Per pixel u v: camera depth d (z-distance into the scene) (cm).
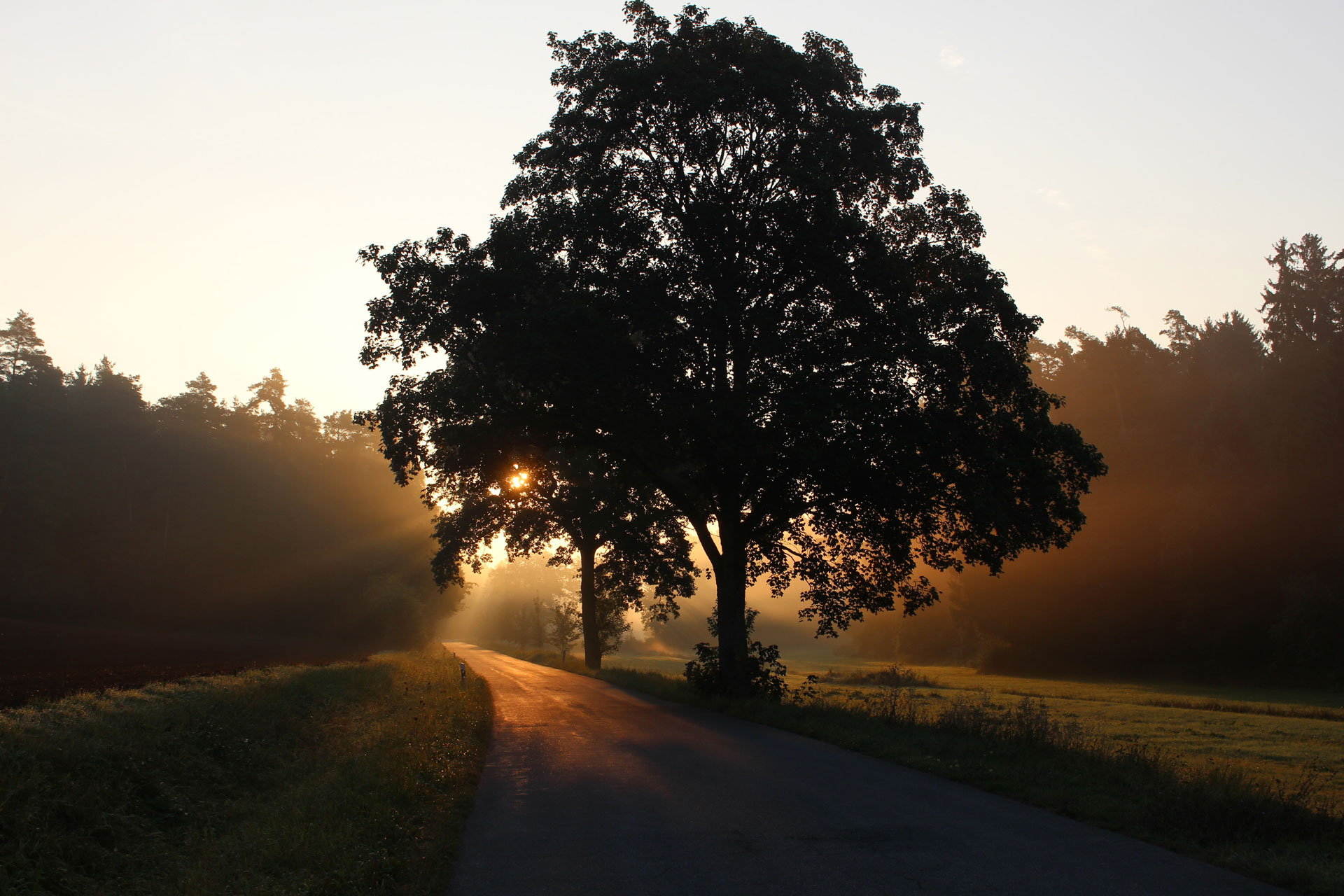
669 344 2325
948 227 2477
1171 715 3020
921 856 795
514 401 2427
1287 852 783
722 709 2234
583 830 911
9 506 8275
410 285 2286
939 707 2864
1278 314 6159
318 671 3044
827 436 2083
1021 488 2312
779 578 2791
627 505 3966
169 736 1283
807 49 2422
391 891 717
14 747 1004
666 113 2333
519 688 3142
